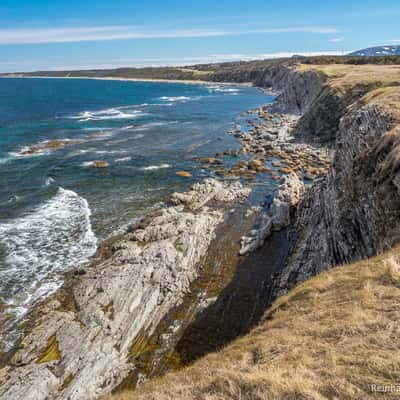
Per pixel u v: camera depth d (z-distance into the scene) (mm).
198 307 22359
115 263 25297
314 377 6984
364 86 61469
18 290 24312
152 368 17797
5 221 35062
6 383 16031
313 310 10500
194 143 68812
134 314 20766
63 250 29719
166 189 44344
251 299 23047
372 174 20031
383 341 7605
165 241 27594
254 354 9234
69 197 41688
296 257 25547
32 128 84062
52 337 19047
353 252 19000
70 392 15750
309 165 51438
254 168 50688
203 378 8734
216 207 38344
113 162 56250
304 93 96562
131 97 169375
